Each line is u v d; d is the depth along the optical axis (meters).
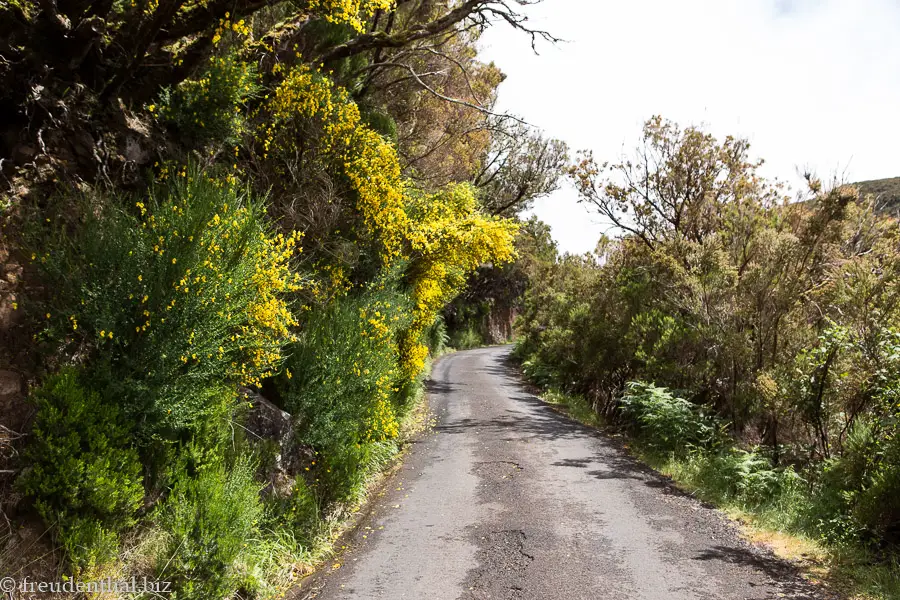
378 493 7.27
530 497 7.01
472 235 9.98
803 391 7.59
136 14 5.78
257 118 7.46
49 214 4.26
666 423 9.49
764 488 7.06
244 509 4.09
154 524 3.89
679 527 6.01
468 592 4.42
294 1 6.98
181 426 4.10
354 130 7.84
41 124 4.68
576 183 14.75
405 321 8.88
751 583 4.60
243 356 4.88
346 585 4.58
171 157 5.81
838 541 5.46
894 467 5.43
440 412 13.72
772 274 9.20
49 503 3.29
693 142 13.59
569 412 14.48
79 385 3.57
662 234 14.39
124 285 3.91
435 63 13.43
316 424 6.07
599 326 14.98
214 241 4.18
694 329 10.85
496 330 53.47
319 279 7.23
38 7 4.95
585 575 4.73
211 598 3.71
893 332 6.36
